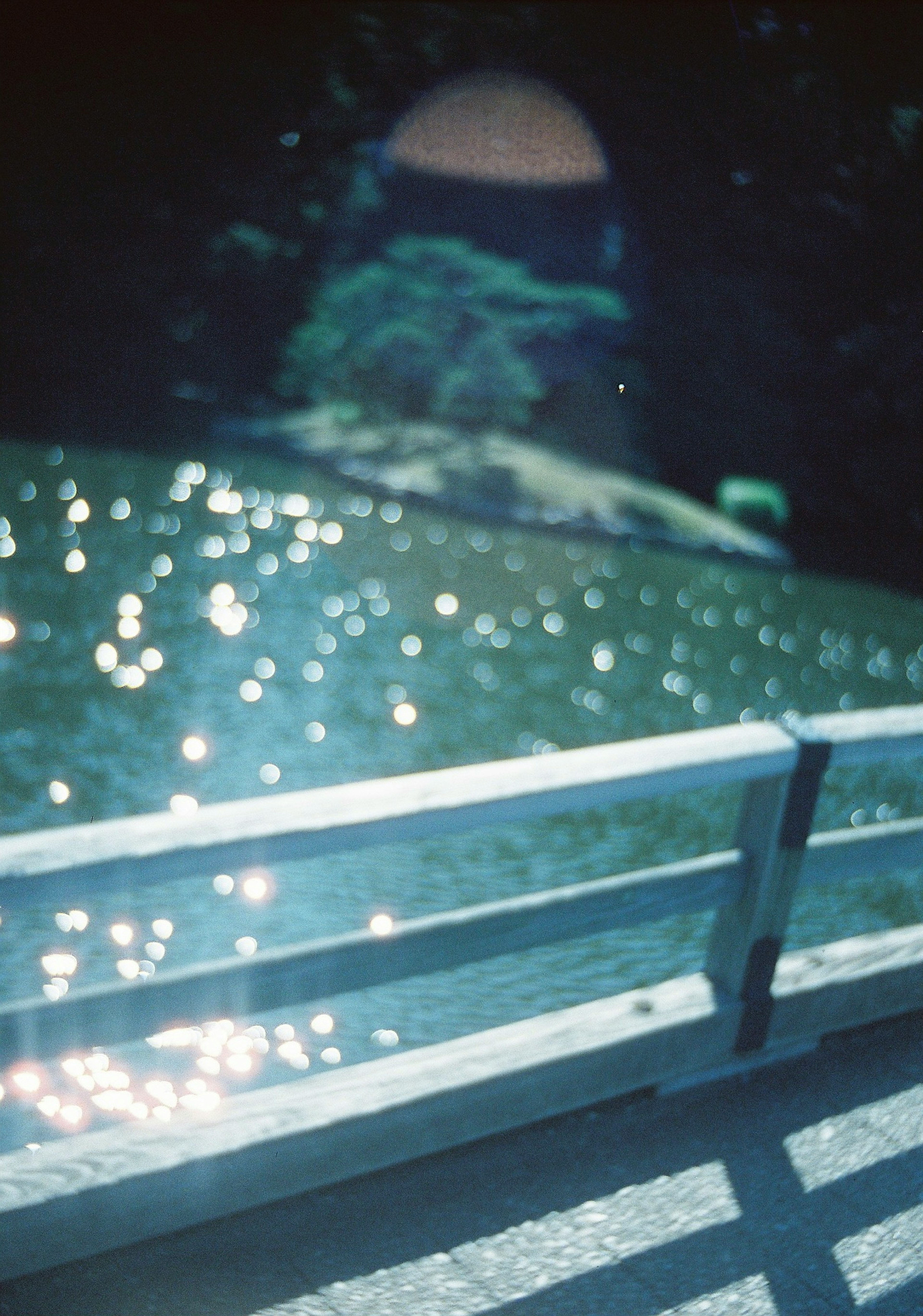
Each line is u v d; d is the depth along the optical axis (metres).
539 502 20.55
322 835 2.08
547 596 16.41
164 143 28.19
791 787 2.65
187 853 1.96
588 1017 2.67
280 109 28.83
